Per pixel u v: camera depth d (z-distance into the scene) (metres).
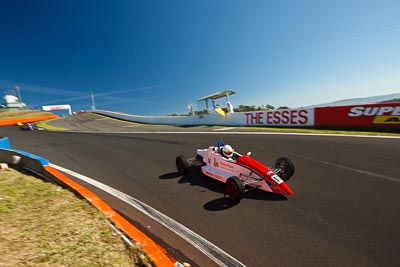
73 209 4.52
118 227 3.93
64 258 3.08
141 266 3.00
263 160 8.35
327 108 13.70
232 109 21.58
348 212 4.55
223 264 3.36
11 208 4.50
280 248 3.65
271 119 16.58
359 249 3.53
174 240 3.96
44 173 6.80
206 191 5.97
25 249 3.25
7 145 10.11
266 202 5.15
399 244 3.58
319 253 3.50
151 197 5.78
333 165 7.19
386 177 6.01
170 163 8.83
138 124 28.64
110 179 7.27
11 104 75.31
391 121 11.38
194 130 18.02
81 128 27.02
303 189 5.68
